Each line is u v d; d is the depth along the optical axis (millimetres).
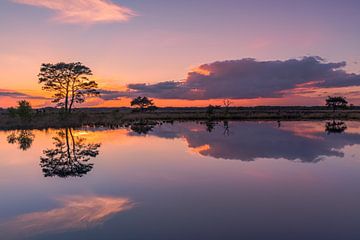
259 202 7961
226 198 8328
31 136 25375
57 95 49938
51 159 14641
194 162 13805
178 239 5727
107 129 33625
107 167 12711
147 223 6516
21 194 8820
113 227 6320
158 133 28453
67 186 9680
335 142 20703
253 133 27906
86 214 7121
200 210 7324
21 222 6668
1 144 20062
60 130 32281
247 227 6312
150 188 9398
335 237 5832
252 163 13492
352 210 7344
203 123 45500
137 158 14930
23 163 13609
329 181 10242
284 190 9109
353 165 12922
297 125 39250
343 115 63562
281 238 5770
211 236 5855
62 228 6305
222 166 12852
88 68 51312
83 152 16828
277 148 18031
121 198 8359
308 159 14391
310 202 7984
